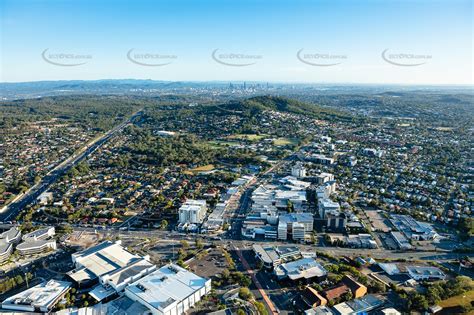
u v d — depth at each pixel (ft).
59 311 647.56
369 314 650.84
